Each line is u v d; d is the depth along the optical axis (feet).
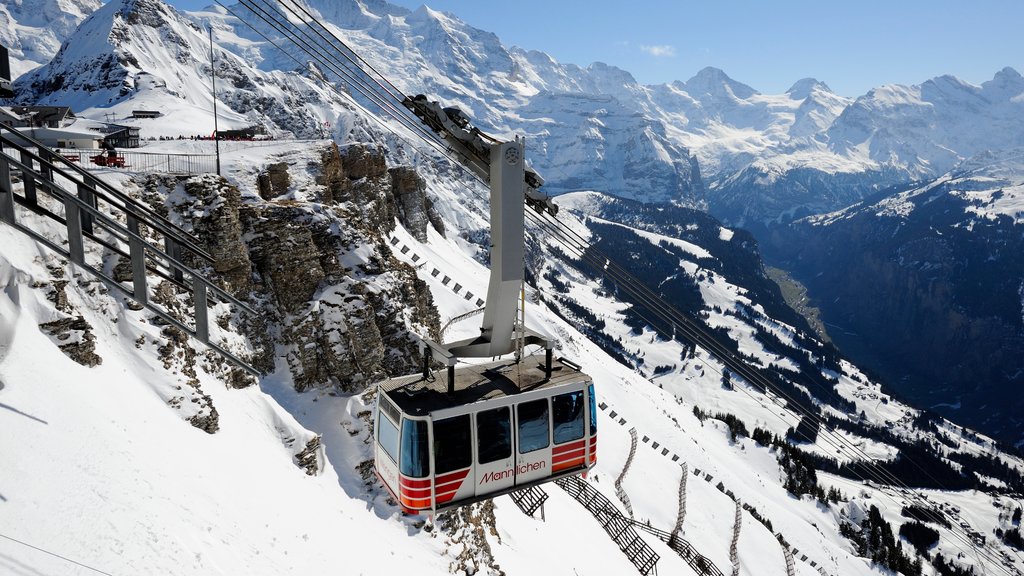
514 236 66.39
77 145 240.94
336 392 181.47
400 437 60.75
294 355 180.86
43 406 99.55
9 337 109.50
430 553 152.56
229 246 172.65
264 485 132.46
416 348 200.44
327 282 196.03
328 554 122.01
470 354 68.44
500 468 63.82
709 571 306.35
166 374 139.33
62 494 83.97
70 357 121.08
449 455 61.05
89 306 136.05
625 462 445.37
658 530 331.16
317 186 234.79
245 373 166.09
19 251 124.98
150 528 88.43
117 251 42.60
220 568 91.97
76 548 75.87
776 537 486.79
